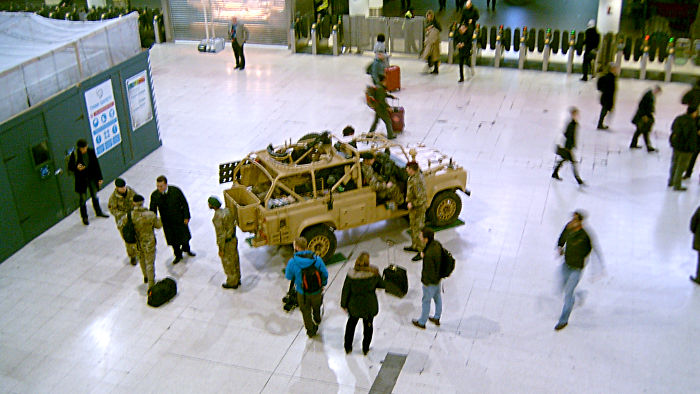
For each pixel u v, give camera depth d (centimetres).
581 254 815
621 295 937
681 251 1038
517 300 929
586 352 827
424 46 1950
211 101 1731
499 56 1961
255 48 2212
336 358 823
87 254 1065
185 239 1013
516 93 1753
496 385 775
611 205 1177
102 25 1277
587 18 2427
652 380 779
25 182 1079
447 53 2141
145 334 876
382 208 1044
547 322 883
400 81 1856
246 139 1488
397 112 1486
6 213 1044
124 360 830
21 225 1079
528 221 1131
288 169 986
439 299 856
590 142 1443
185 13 2241
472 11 1939
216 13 2220
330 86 1825
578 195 1216
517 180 1277
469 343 845
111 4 2486
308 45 2223
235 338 865
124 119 1328
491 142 1449
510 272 993
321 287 818
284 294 954
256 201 970
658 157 1367
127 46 1339
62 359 833
